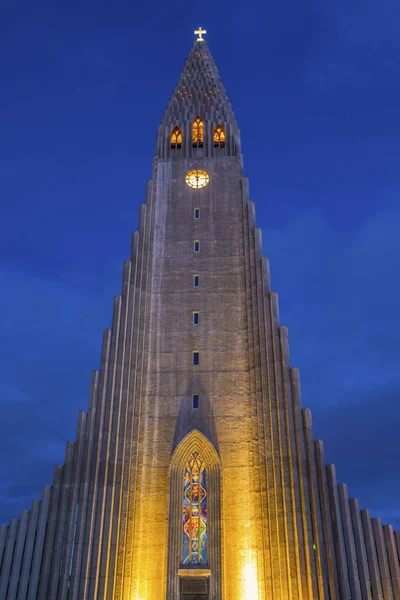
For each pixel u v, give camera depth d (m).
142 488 44.78
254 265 52.38
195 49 72.75
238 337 50.31
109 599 39.84
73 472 43.84
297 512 40.94
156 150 61.03
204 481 45.62
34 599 39.88
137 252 53.91
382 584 38.66
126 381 47.66
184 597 41.53
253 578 41.38
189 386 48.50
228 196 57.41
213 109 63.12
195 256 54.41
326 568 38.91
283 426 44.22
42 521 42.34
